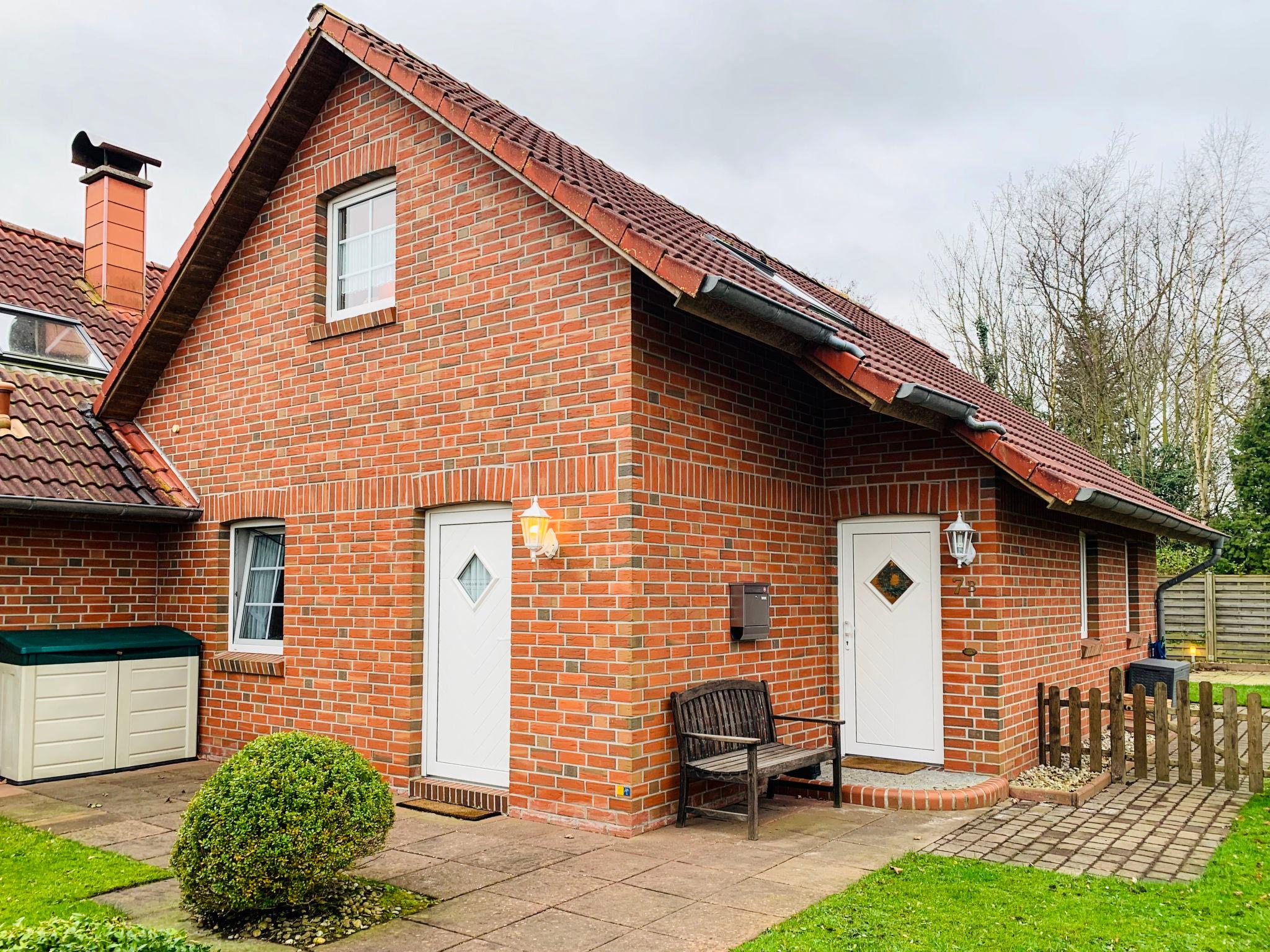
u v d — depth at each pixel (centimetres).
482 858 641
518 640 766
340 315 962
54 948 375
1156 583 1661
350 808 534
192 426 1078
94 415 1116
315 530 936
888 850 658
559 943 492
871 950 471
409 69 844
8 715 914
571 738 726
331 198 976
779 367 906
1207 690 866
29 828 732
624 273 719
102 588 1041
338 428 924
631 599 699
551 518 748
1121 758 898
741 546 831
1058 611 1035
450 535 846
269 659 963
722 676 796
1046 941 484
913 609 924
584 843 677
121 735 964
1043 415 2859
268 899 511
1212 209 2783
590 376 734
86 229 1357
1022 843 678
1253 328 2773
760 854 648
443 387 838
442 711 841
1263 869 612
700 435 786
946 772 874
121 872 610
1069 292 2814
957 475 890
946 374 1383
